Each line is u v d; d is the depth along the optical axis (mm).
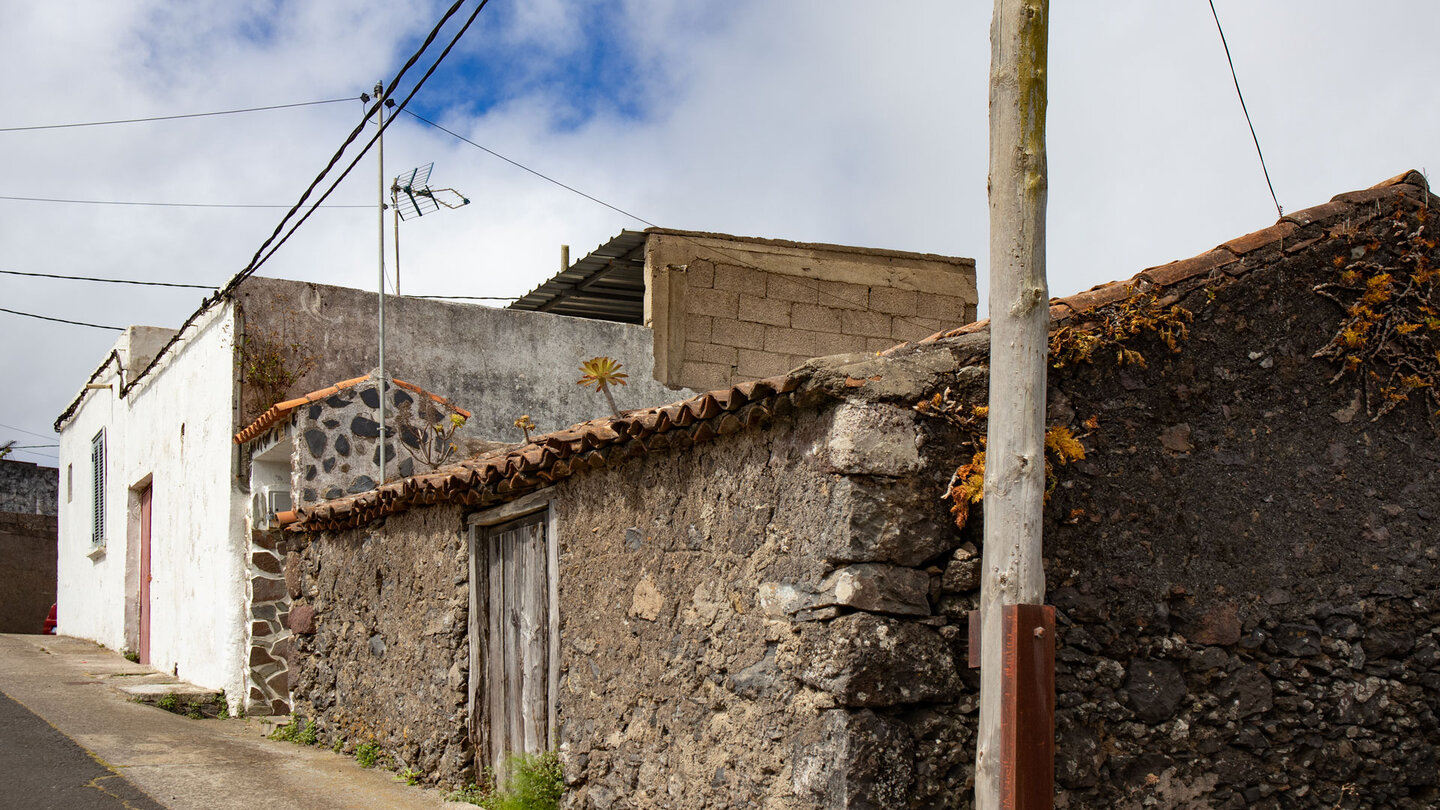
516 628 7078
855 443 4645
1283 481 5527
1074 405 5188
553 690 6562
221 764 7887
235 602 10359
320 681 9312
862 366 4754
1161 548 5223
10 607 21922
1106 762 4973
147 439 13516
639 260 13812
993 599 4332
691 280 13477
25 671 11477
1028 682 4227
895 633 4621
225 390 10781
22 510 24188
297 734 9266
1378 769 5441
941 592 4777
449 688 7453
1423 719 5562
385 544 8430
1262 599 5375
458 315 12062
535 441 7180
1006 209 4414
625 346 12984
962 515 4758
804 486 4871
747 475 5219
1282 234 5730
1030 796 4184
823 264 14070
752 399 5012
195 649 11242
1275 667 5340
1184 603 5227
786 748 4836
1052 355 5117
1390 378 5844
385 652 8352
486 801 7004
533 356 12461
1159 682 5105
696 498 5539
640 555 5898
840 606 4629
